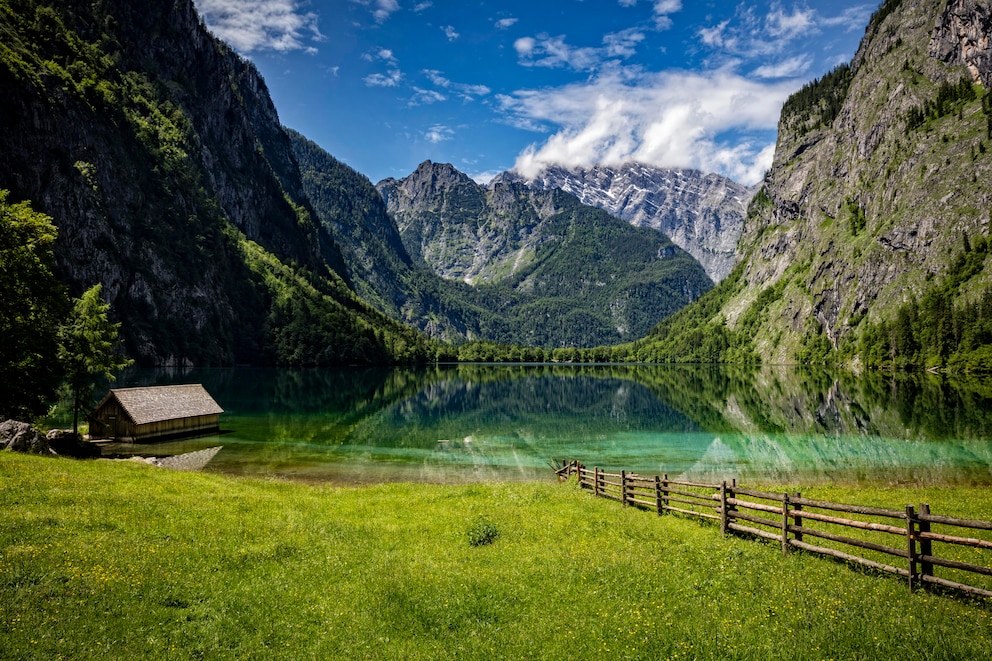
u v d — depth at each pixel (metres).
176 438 60.62
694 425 74.94
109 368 50.31
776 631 12.78
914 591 14.41
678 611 14.26
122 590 14.92
